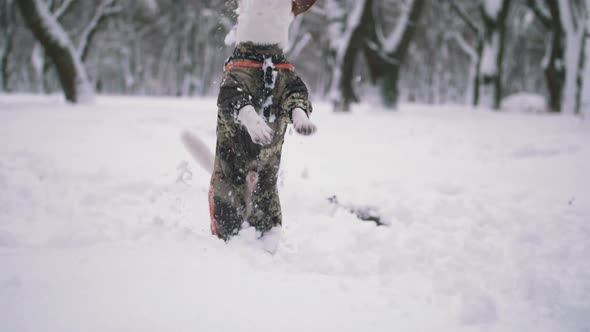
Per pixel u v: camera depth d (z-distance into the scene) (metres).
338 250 3.66
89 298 2.43
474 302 2.73
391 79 19.59
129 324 2.23
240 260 3.16
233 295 2.62
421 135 11.39
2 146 7.58
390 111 19.06
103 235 3.57
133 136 9.57
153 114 14.03
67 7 21.20
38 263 2.86
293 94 3.23
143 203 4.90
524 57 40.16
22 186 5.13
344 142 10.03
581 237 4.17
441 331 2.48
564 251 3.78
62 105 16.44
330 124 13.50
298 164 7.40
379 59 19.36
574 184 6.25
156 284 2.64
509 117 16.77
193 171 6.42
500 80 22.66
